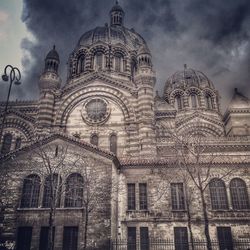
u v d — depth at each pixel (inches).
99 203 998.4
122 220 1081.4
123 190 1129.4
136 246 1043.3
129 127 1439.5
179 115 2090.3
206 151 1510.8
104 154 1072.8
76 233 980.6
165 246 1037.8
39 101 1520.7
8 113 1565.0
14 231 987.3
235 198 1124.5
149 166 1162.6
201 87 2177.7
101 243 938.7
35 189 1066.1
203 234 1052.5
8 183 1058.7
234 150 1524.4
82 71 1839.3
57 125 1469.0
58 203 1025.5
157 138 1466.5
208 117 1972.2
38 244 967.0
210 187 1140.5
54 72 1587.1
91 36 1930.4
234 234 1054.4
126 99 1508.4
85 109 1509.6
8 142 1524.4
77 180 1057.5
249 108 1867.6
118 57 1861.5
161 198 1112.8
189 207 1070.4
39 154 1001.5
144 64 1578.5
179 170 1147.3
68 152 1092.5
